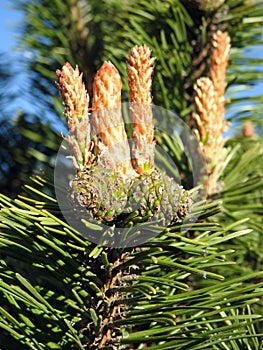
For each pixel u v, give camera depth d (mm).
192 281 491
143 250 352
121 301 348
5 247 353
